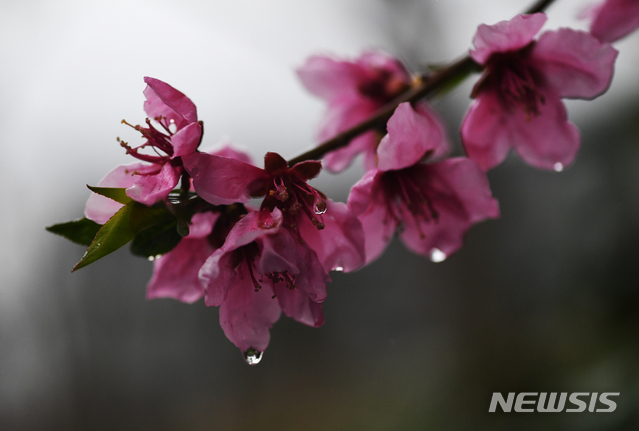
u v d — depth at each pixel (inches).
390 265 314.3
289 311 46.6
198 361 326.6
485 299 238.2
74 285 311.9
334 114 84.7
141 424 310.3
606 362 107.5
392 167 53.6
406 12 211.6
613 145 172.7
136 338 324.2
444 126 75.7
